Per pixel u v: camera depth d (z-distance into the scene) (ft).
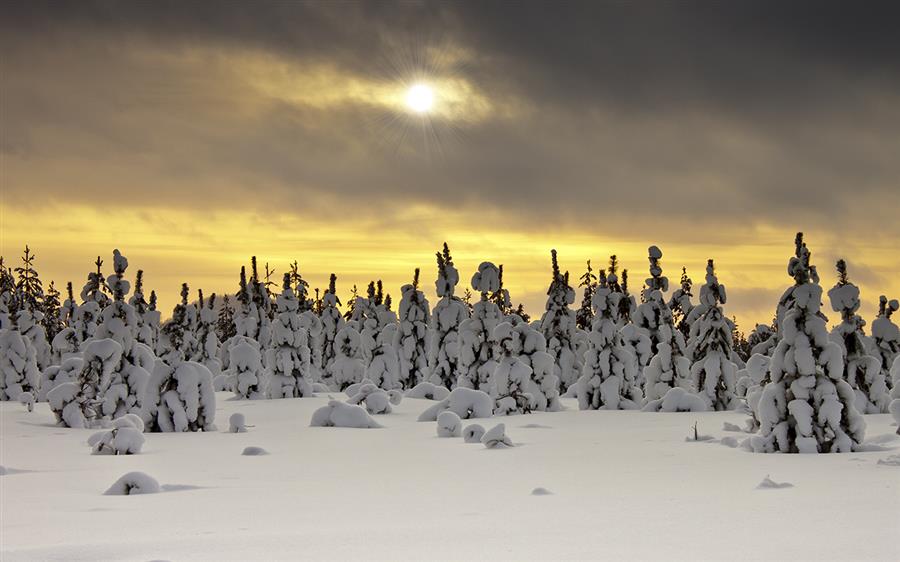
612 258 127.75
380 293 189.16
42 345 149.48
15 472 51.49
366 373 150.92
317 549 26.16
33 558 25.18
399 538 27.76
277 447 67.15
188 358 158.40
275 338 130.52
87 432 80.79
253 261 165.99
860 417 59.11
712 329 110.22
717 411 103.86
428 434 77.97
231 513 34.94
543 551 25.25
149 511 35.60
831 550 24.38
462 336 121.80
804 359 59.36
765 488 38.68
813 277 65.46
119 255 93.91
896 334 114.83
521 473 48.42
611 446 63.57
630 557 24.16
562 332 138.82
